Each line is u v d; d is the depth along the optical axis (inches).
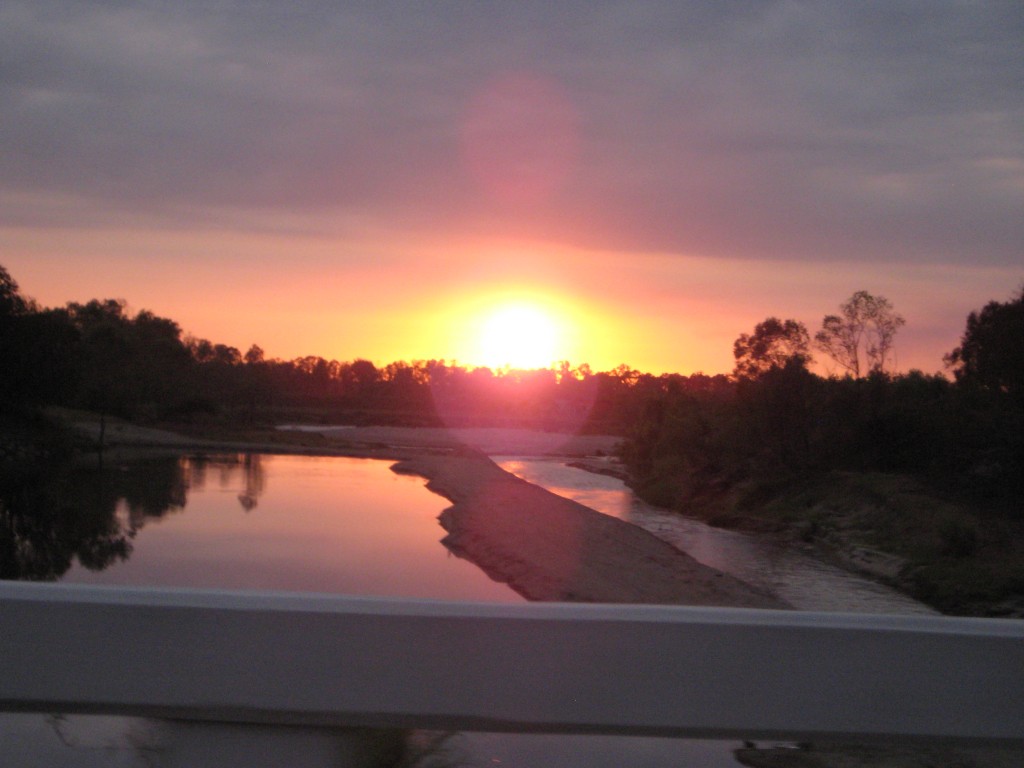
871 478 1217.4
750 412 1492.4
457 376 7076.8
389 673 137.3
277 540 993.5
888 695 138.4
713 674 138.3
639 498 1785.2
